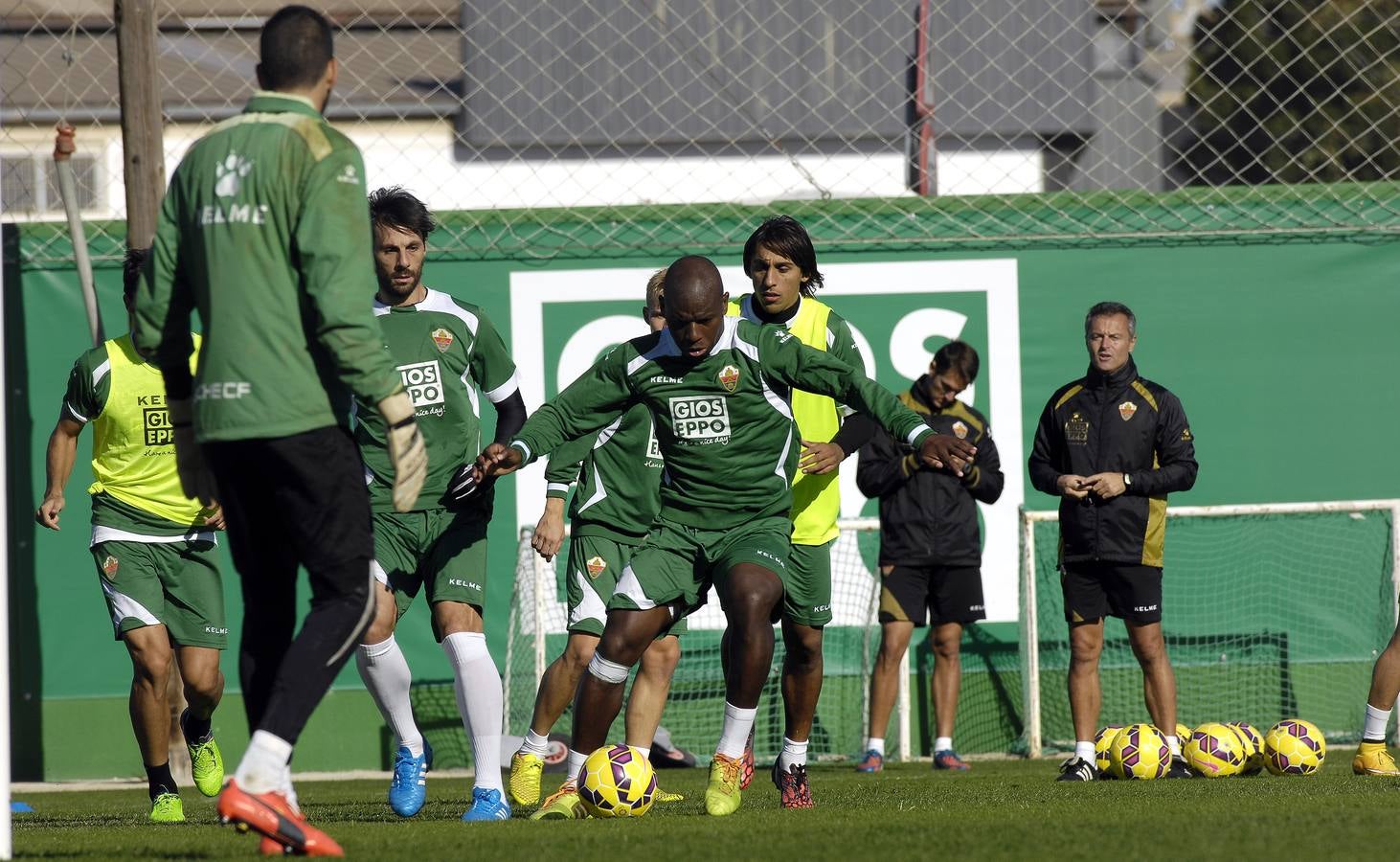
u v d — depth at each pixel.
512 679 29.89
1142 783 20.95
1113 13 46.66
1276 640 30.61
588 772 17.14
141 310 12.98
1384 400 31.03
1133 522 23.42
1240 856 11.19
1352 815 14.52
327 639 12.38
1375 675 22.59
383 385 12.30
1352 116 56.59
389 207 18.67
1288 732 23.02
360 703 30.28
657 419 16.62
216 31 46.94
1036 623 30.41
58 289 30.61
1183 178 57.97
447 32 47.28
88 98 44.00
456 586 18.42
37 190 43.91
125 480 20.12
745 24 45.56
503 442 19.48
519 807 20.25
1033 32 44.94
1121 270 31.03
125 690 30.19
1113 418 23.72
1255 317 31.03
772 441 16.59
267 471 12.38
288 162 12.35
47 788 29.27
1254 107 58.91
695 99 44.75
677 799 20.23
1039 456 24.41
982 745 30.36
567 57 45.12
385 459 18.59
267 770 11.96
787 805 17.69
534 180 44.59
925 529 27.67
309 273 12.17
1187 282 31.05
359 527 12.65
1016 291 30.98
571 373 30.89
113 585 20.02
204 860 12.29
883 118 44.03
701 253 31.03
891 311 30.94
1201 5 60.16
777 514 16.98
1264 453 30.89
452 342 18.89
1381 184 31.23
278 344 12.31
